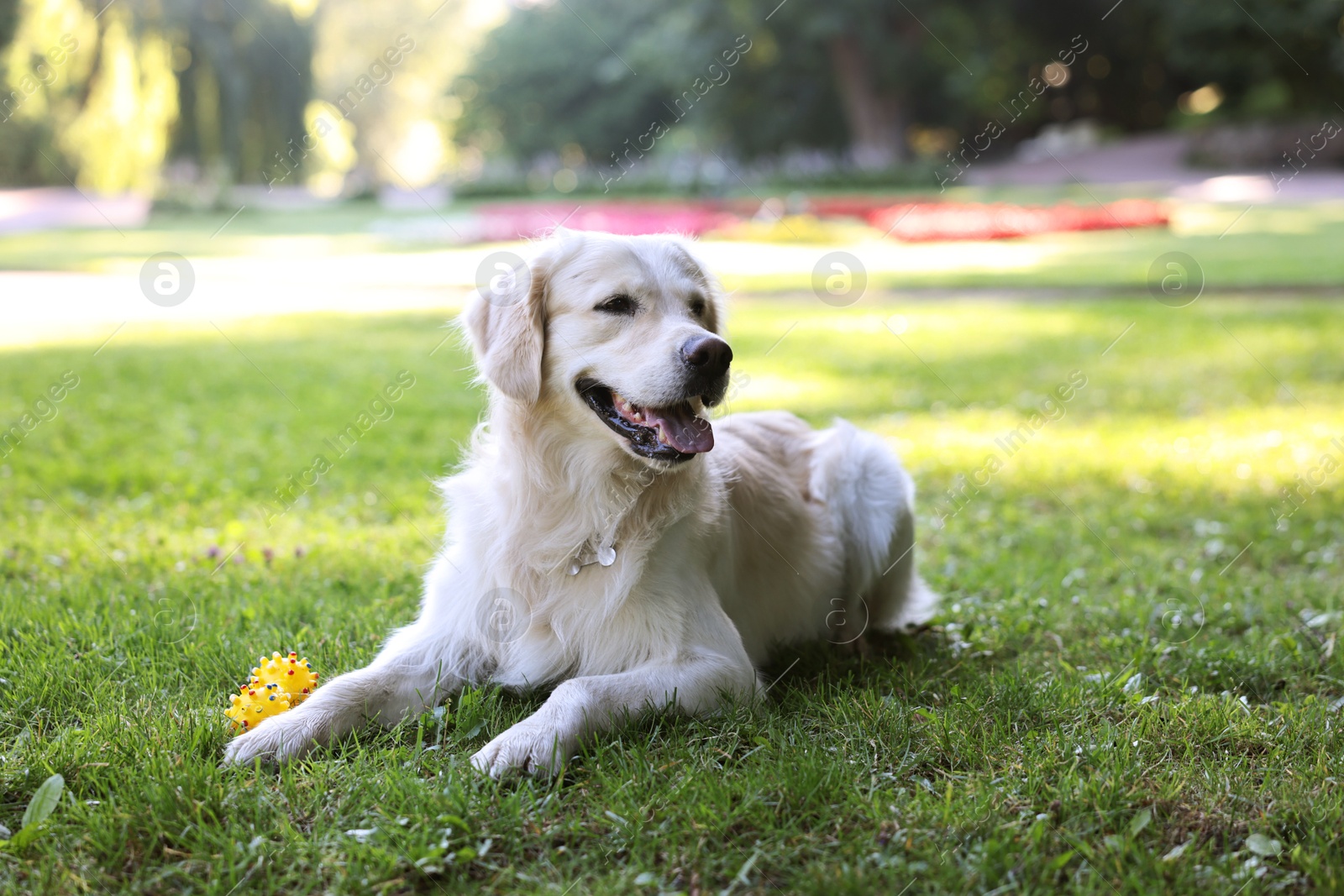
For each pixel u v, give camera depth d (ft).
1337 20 111.04
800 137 135.03
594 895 7.24
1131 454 23.04
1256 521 18.25
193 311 43.45
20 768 8.64
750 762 9.11
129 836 7.75
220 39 98.12
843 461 13.26
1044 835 7.89
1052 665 11.97
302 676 10.09
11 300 46.55
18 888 7.27
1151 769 9.00
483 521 10.75
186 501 18.33
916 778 8.86
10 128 97.76
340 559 15.25
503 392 10.58
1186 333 36.76
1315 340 34.63
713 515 11.04
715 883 7.43
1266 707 10.56
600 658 10.47
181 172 104.17
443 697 10.42
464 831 7.86
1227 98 136.98
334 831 7.82
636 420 10.19
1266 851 7.73
